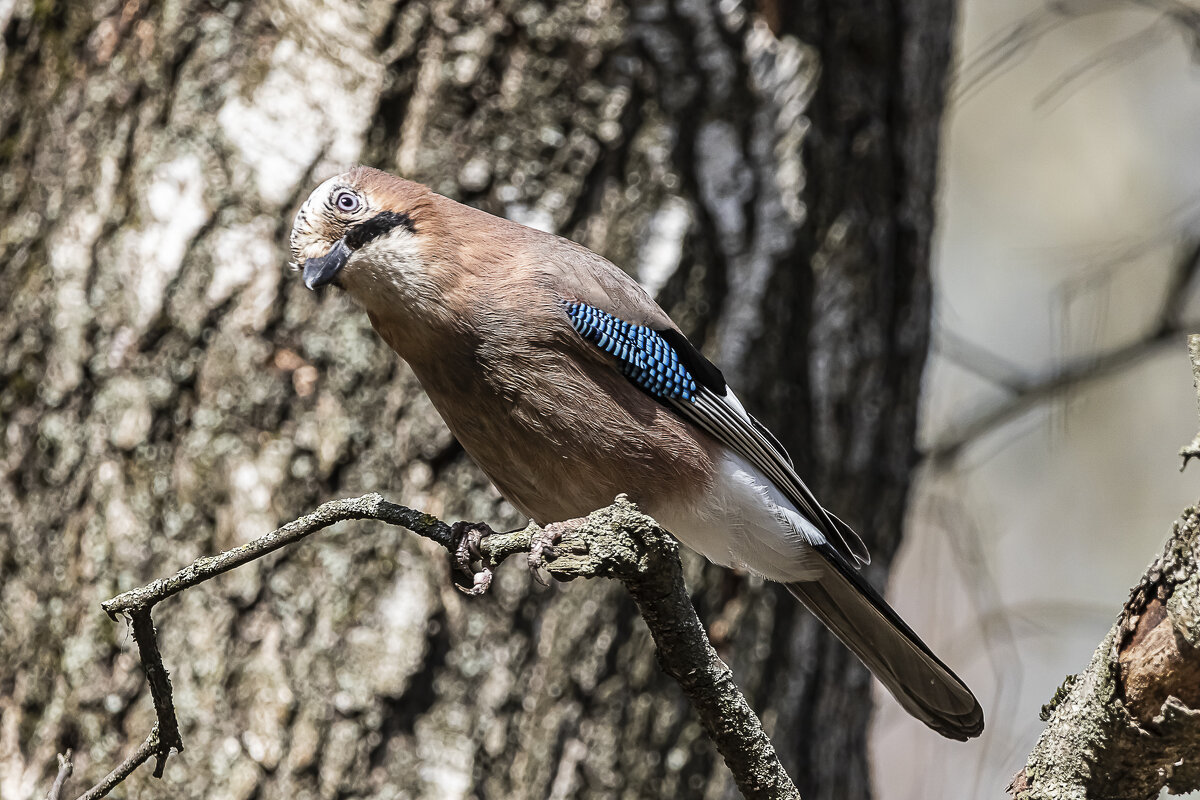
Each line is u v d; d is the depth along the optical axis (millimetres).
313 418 8664
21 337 8906
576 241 9016
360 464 8648
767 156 9391
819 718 9773
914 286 10234
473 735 8539
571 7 9000
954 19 10562
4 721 8625
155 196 8828
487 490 8758
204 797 8258
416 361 7645
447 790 8422
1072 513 17047
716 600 9297
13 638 8680
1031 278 18344
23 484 8820
